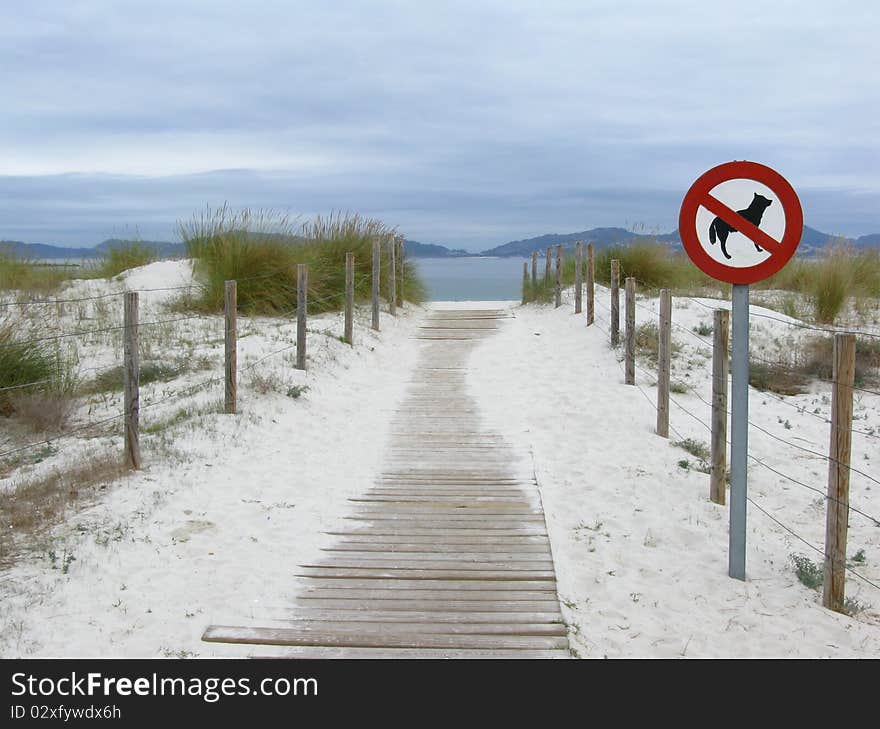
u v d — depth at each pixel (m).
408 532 6.86
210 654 4.88
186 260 19.16
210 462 8.21
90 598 5.38
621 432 9.78
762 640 5.20
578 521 7.16
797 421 10.56
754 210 5.80
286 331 14.23
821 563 6.55
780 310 15.71
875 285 16.16
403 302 20.78
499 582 5.91
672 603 5.66
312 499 7.59
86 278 19.05
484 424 10.47
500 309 21.58
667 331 9.56
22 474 7.86
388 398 11.93
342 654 4.92
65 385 10.34
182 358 12.09
